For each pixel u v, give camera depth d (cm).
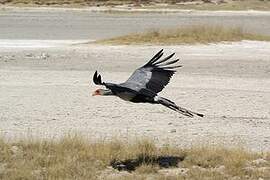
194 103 1809
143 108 1722
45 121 1535
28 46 3366
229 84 2211
